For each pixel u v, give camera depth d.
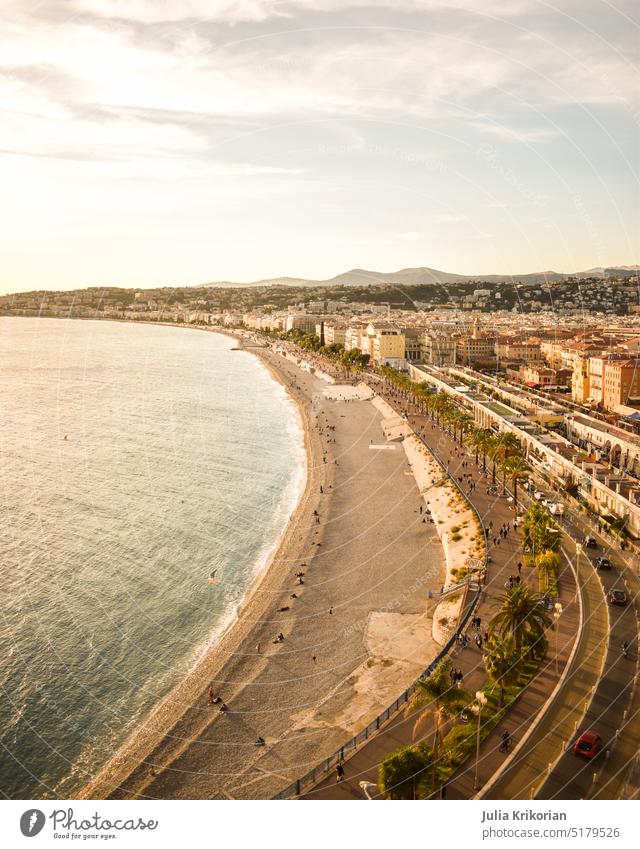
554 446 186.12
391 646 102.19
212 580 132.75
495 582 111.56
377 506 169.50
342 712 87.12
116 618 117.62
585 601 100.12
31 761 82.56
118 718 90.56
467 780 63.78
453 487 168.62
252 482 199.38
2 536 154.50
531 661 83.75
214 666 100.94
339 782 66.88
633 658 83.69
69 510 173.50
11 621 115.94
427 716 76.44
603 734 69.12
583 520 139.25
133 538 154.62
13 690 97.00
